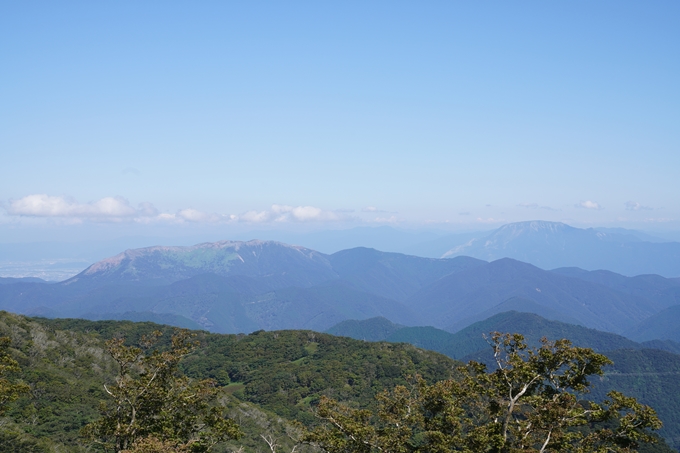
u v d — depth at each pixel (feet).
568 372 96.43
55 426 190.19
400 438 96.07
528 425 88.99
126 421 101.45
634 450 85.15
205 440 105.19
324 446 98.02
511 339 101.86
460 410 99.60
